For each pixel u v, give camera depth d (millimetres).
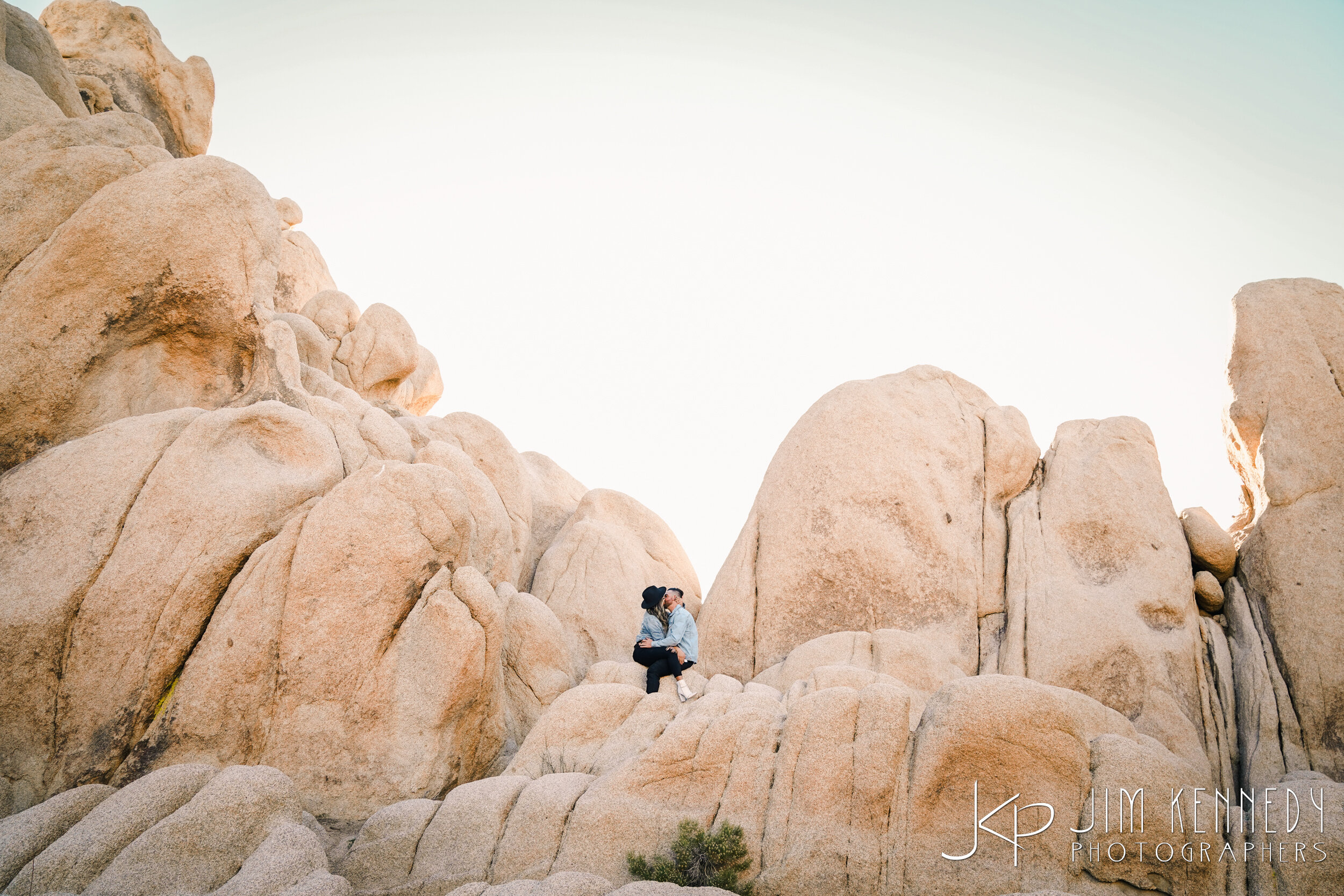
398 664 11703
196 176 13727
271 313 14523
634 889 8625
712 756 10375
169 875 8516
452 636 11836
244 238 14203
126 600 10992
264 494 11945
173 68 24422
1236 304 15812
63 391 12828
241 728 11102
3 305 12672
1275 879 8898
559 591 17219
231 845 8953
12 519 11320
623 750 11492
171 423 12203
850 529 15320
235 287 14062
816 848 9586
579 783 10648
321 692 11367
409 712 11562
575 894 8570
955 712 10039
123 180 13328
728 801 10117
